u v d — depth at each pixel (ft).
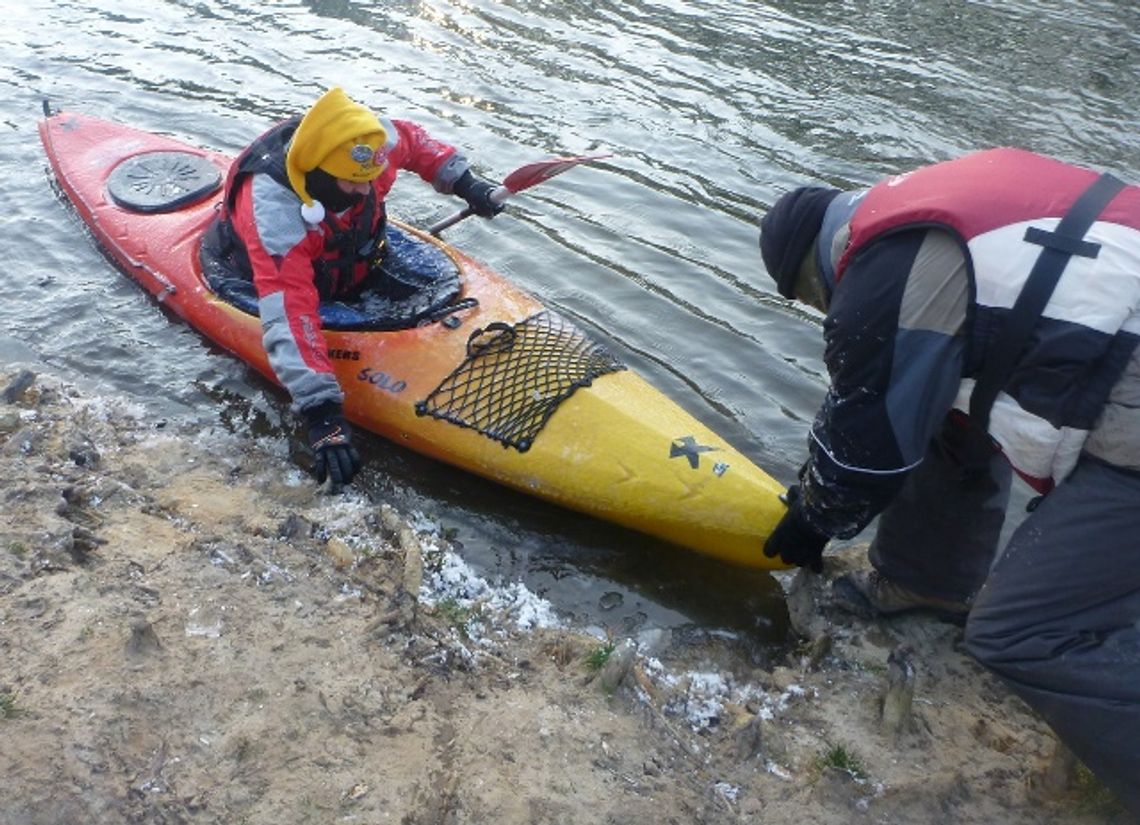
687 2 27.12
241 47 23.50
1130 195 7.32
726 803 8.41
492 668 9.57
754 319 15.99
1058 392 7.16
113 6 25.25
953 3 27.43
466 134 20.43
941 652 10.30
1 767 7.62
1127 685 7.32
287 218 12.30
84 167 17.16
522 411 12.39
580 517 12.47
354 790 7.98
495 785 8.18
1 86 21.20
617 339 15.40
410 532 11.16
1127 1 27.48
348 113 11.96
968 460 9.48
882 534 10.33
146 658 8.80
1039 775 8.77
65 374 13.91
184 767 7.96
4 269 15.87
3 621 8.98
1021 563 7.72
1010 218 7.23
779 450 13.57
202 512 11.25
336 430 11.91
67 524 10.24
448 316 13.43
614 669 9.29
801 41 25.03
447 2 26.32
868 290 7.55
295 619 9.60
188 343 14.74
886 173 19.85
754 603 11.48
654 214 18.40
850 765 8.79
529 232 17.70
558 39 24.66
